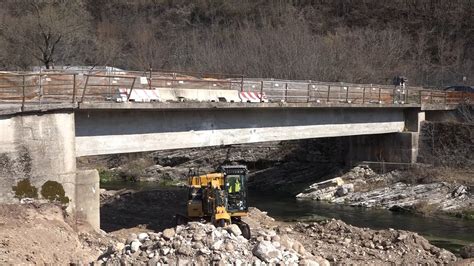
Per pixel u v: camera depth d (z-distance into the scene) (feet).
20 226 61.16
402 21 307.58
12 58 202.90
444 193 121.19
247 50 238.89
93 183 73.36
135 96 82.94
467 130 138.92
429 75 249.55
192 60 264.52
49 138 69.41
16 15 223.71
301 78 214.90
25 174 67.51
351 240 77.56
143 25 337.52
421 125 145.89
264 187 148.77
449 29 289.94
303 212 115.14
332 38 258.57
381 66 240.53
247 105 98.68
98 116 78.23
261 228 81.76
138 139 83.66
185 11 370.12
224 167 72.33
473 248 75.15
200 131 94.48
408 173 136.67
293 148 163.22
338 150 154.71
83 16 251.80
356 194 129.70
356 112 132.98
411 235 75.66
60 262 56.85
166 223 95.76
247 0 363.97
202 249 44.06
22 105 67.00
